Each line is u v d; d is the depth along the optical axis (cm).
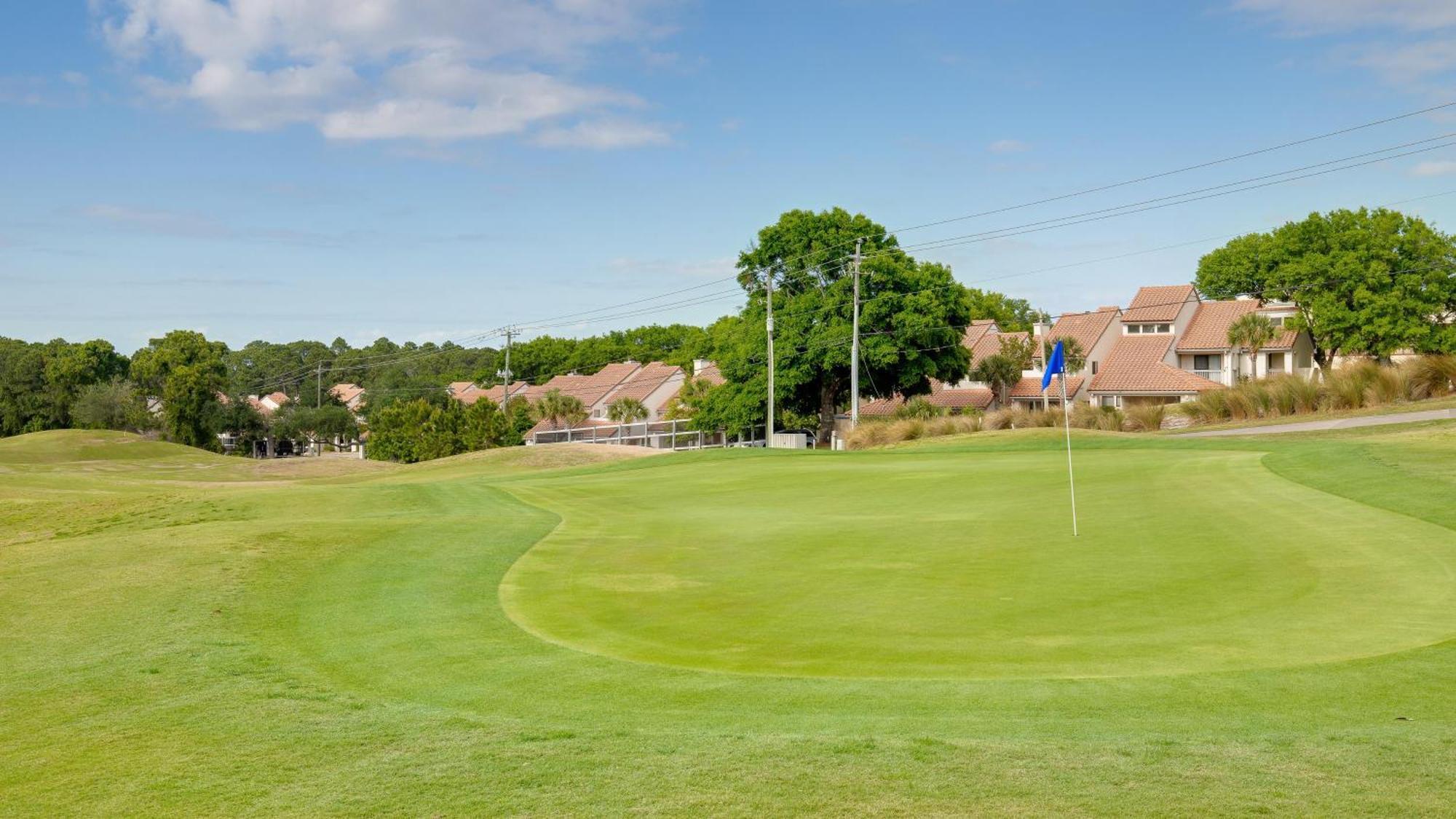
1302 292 6600
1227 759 551
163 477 4184
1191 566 1163
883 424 4341
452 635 975
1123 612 968
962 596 1071
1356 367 3662
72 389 8900
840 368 5797
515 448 4906
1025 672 774
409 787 558
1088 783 520
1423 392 3438
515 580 1263
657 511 2000
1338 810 473
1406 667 742
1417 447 1944
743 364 5944
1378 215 6544
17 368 8850
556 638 957
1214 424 3750
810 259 5719
